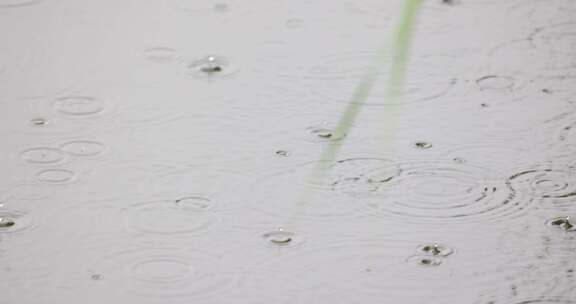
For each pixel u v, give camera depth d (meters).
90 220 1.98
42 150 2.05
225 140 2.07
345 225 1.98
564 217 1.99
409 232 1.97
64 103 2.11
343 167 2.04
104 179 2.02
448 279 1.93
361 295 1.91
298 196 2.00
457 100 2.12
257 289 1.92
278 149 2.06
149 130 2.08
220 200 2.00
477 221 1.98
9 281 1.92
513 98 2.12
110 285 1.92
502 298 1.91
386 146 2.06
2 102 2.11
